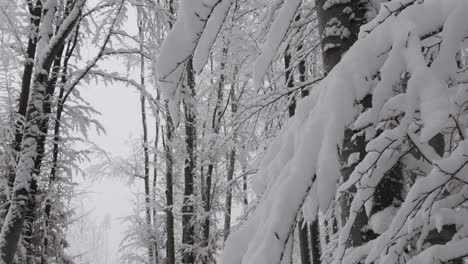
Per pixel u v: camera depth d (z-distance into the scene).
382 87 1.32
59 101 8.56
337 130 1.37
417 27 1.34
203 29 1.74
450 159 1.35
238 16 4.35
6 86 8.45
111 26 8.14
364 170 1.45
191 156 11.73
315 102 1.68
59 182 9.27
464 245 1.42
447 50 1.24
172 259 12.49
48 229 9.08
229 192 14.01
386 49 1.39
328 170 1.35
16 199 6.12
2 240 5.94
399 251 1.57
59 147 9.20
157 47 8.24
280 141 1.86
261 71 1.91
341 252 1.61
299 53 4.43
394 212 1.77
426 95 1.18
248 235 1.60
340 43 2.07
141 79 12.09
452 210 1.52
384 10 1.45
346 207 1.90
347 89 1.40
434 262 1.44
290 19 1.90
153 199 15.96
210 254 12.02
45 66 6.60
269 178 1.71
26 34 7.91
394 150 1.50
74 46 8.61
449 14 1.32
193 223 11.98
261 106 4.21
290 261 1.58
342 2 2.09
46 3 6.82
